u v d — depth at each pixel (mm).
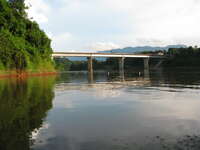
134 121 10125
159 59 190250
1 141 7461
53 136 7988
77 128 9039
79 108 13742
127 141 7316
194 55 161625
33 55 82750
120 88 27516
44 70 90500
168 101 15898
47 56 103188
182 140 7324
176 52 191250
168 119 10375
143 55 172000
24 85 32031
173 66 165875
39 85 32656
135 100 16828
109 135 8023
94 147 6801
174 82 36000
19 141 7453
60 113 12156
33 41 91562
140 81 41625
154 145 6883
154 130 8578
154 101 16062
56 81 44656
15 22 80250
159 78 51094
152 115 11336
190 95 19078
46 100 17266
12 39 70125
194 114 11359
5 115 11641
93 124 9672
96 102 16203
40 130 8773
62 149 6672
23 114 11867
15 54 64250
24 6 89188
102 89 26656
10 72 61188
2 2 76000
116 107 13922
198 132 8211
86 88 28359
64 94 21516
